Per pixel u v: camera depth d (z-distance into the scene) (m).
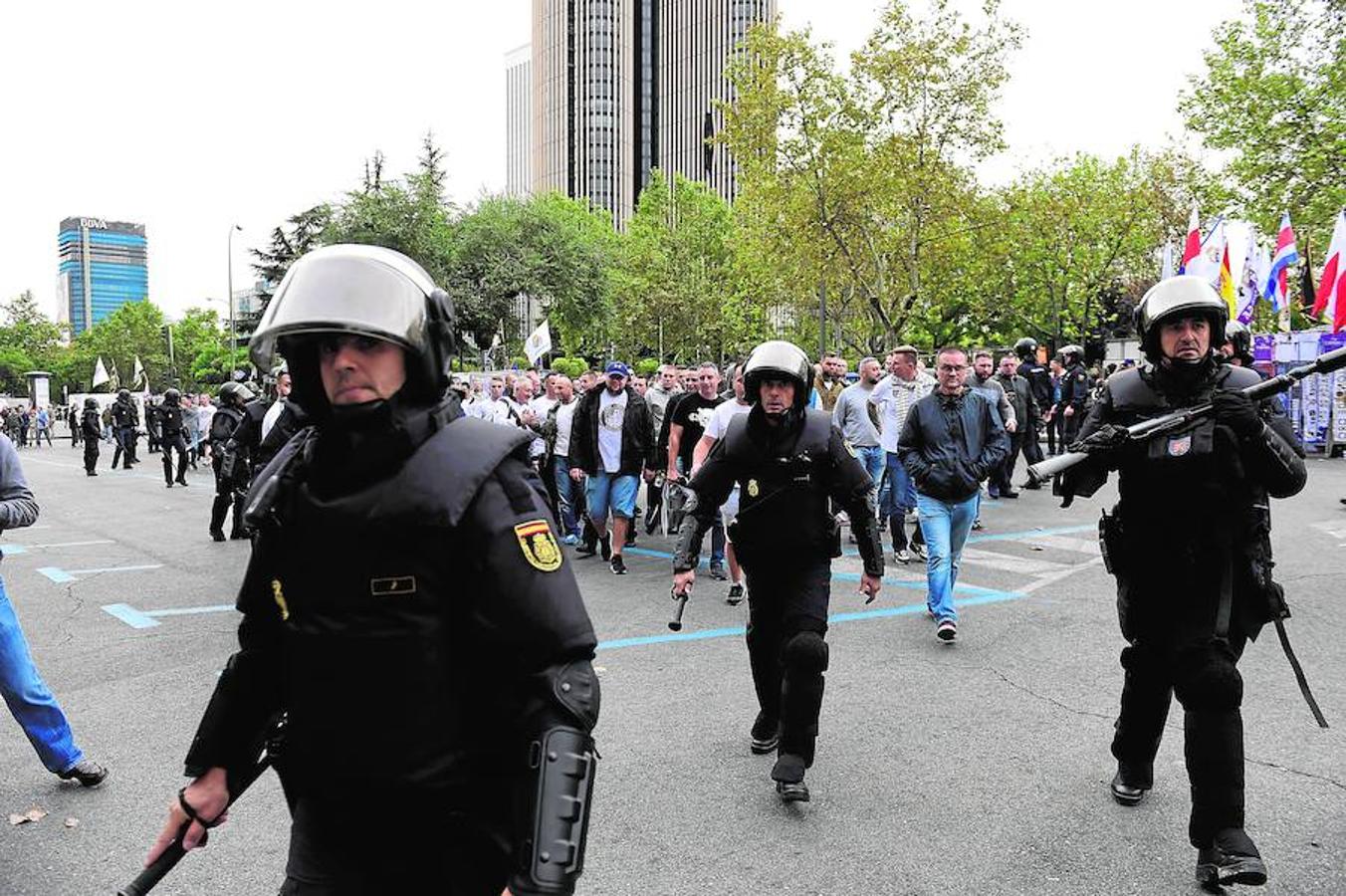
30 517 4.13
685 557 4.48
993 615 7.17
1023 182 36.59
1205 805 3.26
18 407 41.84
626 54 128.75
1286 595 7.61
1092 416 3.70
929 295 34.03
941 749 4.60
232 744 1.87
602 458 9.18
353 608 1.64
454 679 1.66
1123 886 3.36
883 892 3.34
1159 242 35.47
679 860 3.57
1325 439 18.70
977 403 6.55
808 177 24.09
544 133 133.00
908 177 23.23
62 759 4.18
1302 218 22.91
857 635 6.64
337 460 1.71
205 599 8.15
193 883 3.44
